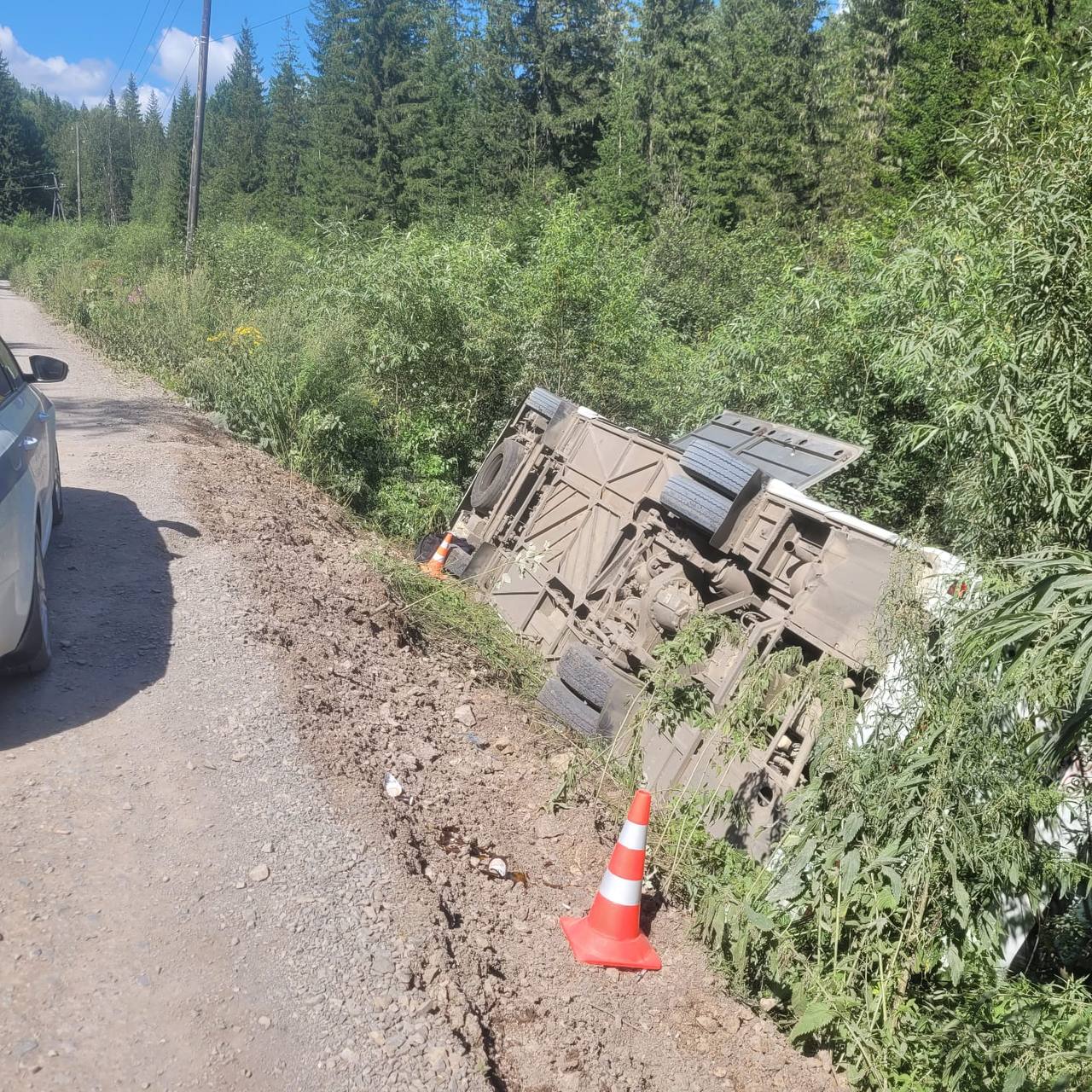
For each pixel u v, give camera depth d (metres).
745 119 35.41
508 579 8.41
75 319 23.25
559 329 12.17
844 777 4.36
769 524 6.34
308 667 5.86
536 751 6.18
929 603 4.78
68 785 4.19
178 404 13.26
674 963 4.47
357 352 12.18
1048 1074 3.35
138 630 5.72
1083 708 3.60
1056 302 5.13
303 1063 3.11
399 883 4.11
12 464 4.84
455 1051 3.32
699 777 5.59
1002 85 6.29
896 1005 4.01
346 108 50.78
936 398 7.11
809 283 9.73
